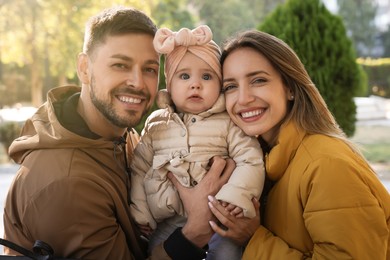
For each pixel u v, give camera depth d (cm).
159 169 216
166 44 210
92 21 214
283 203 198
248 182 203
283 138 202
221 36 2019
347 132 558
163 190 214
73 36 1456
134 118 210
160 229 224
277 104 209
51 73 1728
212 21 2050
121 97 208
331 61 540
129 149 244
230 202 199
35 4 1458
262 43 210
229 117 220
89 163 203
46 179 196
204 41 217
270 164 201
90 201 197
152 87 213
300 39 537
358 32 3098
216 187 207
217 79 219
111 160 212
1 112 1828
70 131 203
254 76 209
